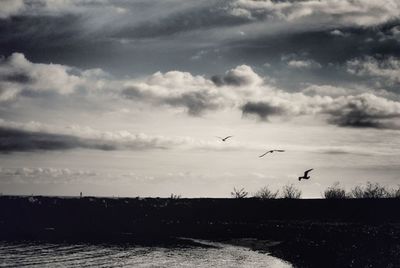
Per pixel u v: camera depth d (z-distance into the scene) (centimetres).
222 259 6181
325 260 5053
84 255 6850
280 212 11631
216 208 12488
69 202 13050
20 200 13100
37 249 7531
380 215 10156
